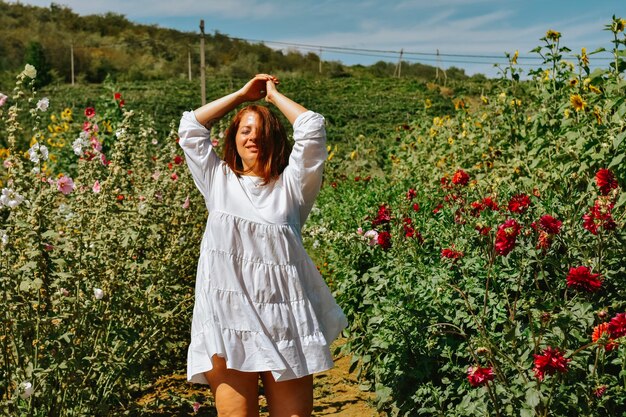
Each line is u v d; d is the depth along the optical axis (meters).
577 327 2.79
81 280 3.34
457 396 3.29
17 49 73.94
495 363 2.87
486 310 3.42
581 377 2.99
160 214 4.70
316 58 87.44
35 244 3.12
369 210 6.27
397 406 3.55
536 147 6.29
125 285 3.51
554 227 3.15
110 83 11.95
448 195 5.25
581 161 5.23
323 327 2.60
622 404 2.86
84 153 3.79
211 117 2.67
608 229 3.16
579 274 2.75
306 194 2.58
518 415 2.86
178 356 4.79
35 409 3.09
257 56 82.62
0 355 3.39
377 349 3.79
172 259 4.39
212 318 2.41
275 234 2.49
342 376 4.52
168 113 44.03
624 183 4.75
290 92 61.91
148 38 90.12
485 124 8.72
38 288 3.00
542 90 6.71
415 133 11.71
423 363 3.37
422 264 4.00
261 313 2.43
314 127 2.55
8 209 3.34
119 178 3.78
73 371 3.21
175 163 5.97
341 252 4.72
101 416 3.54
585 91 6.12
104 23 94.81
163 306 4.19
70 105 40.72
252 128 2.58
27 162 3.45
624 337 2.72
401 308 3.53
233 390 2.42
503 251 2.98
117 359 3.36
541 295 3.01
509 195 5.56
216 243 2.47
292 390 2.47
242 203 2.51
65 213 4.11
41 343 3.18
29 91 3.56
